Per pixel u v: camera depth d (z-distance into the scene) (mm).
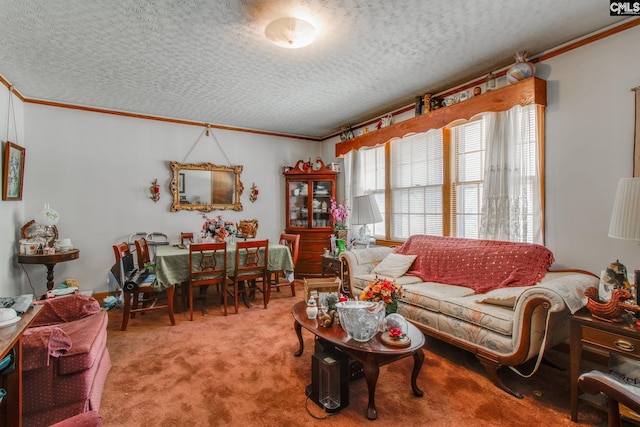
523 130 2779
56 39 2559
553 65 2740
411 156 4148
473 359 2559
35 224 3715
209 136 5078
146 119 4590
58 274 4062
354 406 1939
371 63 3037
